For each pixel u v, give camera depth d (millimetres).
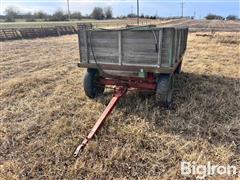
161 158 3393
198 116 4566
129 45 4465
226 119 4539
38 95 5930
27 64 9711
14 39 21344
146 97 5352
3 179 3039
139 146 3664
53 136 3982
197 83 6516
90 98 5453
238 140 3844
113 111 4730
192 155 3402
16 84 6684
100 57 4809
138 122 4344
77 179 3061
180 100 5301
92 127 4238
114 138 3865
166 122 4344
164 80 4504
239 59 9922
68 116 4707
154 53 4328
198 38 17719
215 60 9734
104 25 35031
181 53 6270
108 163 3297
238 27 35656
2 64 9727
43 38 22875
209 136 3930
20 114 4914
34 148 3699
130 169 3219
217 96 5590
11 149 3715
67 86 6508
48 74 7801
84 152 3502
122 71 4703
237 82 6688
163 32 4141
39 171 3225
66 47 15484
